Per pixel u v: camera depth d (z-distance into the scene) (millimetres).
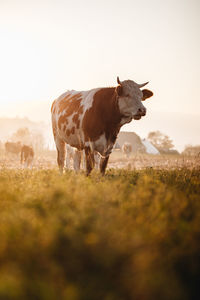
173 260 3586
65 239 3717
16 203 5219
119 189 6496
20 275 3031
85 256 3477
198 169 10953
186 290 3160
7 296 2699
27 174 10102
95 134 10742
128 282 2992
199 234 4156
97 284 3074
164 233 4145
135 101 10102
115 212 4773
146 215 4793
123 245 3602
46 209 4973
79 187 6332
